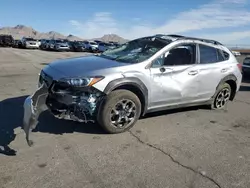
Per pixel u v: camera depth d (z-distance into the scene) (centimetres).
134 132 479
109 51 585
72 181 320
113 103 445
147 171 351
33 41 3778
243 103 754
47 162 359
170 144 438
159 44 525
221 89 633
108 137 450
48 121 502
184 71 534
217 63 607
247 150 432
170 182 329
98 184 317
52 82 430
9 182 312
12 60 1803
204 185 326
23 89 785
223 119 586
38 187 305
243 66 1284
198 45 573
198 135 484
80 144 418
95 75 430
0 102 627
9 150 387
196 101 583
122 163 368
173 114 596
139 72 469
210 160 391
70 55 2656
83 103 426
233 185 330
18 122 497
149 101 495
